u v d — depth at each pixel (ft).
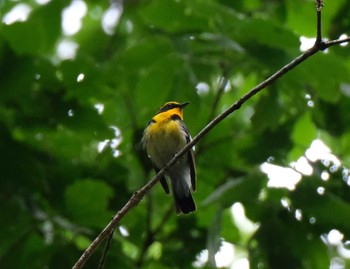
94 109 37.68
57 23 46.11
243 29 38.19
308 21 46.11
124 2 51.52
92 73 37.63
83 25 53.62
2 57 36.58
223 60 39.06
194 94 37.86
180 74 38.01
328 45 24.98
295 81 38.04
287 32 37.76
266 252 36.73
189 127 38.27
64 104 37.65
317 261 36.68
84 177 40.42
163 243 42.39
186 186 36.47
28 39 38.70
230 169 41.34
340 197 37.70
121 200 40.60
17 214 35.65
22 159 37.04
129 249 47.19
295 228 36.76
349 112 40.91
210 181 41.81
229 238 43.45
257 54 37.73
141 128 42.24
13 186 36.65
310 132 43.47
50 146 41.96
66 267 34.45
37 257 34.73
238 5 45.62
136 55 38.91
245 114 48.16
